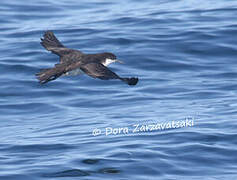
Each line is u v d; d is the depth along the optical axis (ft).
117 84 61.67
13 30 78.28
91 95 59.47
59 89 60.80
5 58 67.87
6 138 50.29
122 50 68.95
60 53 33.53
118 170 41.86
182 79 62.54
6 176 41.52
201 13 79.87
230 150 44.88
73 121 53.47
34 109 57.16
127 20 78.79
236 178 40.70
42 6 88.28
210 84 61.05
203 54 67.67
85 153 45.11
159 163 42.80
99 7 88.22
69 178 40.98
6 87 61.57
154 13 81.41
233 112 53.21
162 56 67.26
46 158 44.78
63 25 78.89
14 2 89.40
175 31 73.15
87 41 72.13
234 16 77.61
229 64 65.51
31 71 64.85
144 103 57.16
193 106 55.67
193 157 43.78
